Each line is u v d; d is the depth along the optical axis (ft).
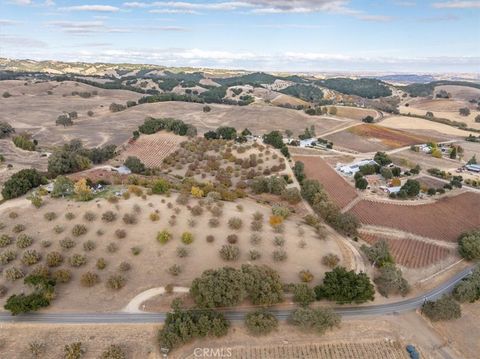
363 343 236.84
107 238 312.71
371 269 313.53
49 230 317.22
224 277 252.21
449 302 261.03
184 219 339.77
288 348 229.25
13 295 242.78
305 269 298.56
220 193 398.01
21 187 375.66
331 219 386.73
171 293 264.52
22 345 220.64
